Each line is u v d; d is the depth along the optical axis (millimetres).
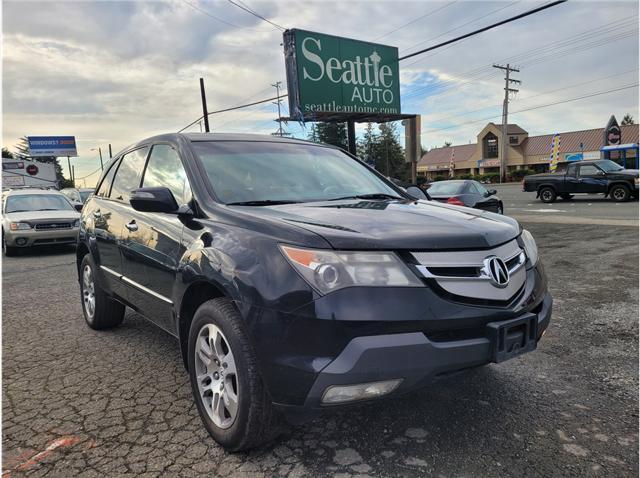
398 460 2361
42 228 10875
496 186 43031
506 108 50219
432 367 2115
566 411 2822
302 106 17875
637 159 27688
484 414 2805
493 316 2258
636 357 3596
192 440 2598
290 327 2098
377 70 19859
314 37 18109
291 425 2395
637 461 2309
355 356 2014
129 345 4184
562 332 4188
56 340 4355
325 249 2129
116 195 4262
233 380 2418
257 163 3379
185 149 3314
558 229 11625
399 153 60656
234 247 2418
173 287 2896
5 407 3033
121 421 2824
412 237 2236
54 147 58656
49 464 2396
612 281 5965
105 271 4180
